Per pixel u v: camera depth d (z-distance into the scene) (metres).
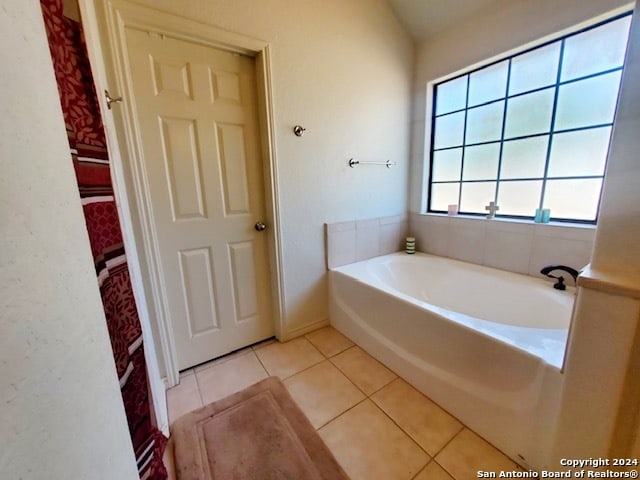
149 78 1.37
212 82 1.55
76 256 0.44
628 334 0.70
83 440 0.41
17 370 0.31
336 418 1.35
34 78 0.39
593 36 1.51
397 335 1.63
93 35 1.07
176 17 1.32
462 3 1.89
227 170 1.68
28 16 0.38
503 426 1.14
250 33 1.53
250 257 1.86
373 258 2.40
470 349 1.25
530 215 1.90
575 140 1.64
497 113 1.98
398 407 1.41
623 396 0.73
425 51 2.26
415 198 2.55
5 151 0.31
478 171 2.15
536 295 1.63
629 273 0.72
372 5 2.00
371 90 2.12
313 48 1.78
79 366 0.42
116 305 0.86
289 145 1.79
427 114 2.35
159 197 1.49
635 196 0.69
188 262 1.64
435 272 2.21
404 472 1.09
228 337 1.86
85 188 0.74
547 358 1.00
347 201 2.16
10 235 0.31
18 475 0.29
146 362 1.06
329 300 2.20
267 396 1.49
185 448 1.20
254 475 1.09
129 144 1.31
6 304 0.30
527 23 1.67
